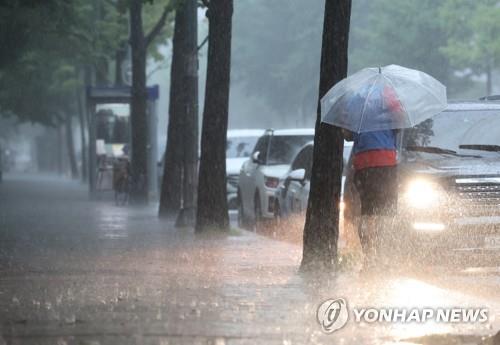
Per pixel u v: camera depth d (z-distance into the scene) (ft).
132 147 228.84
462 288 74.02
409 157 86.43
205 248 110.22
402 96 76.64
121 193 236.43
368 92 76.89
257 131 209.15
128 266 90.22
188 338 51.08
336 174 83.82
